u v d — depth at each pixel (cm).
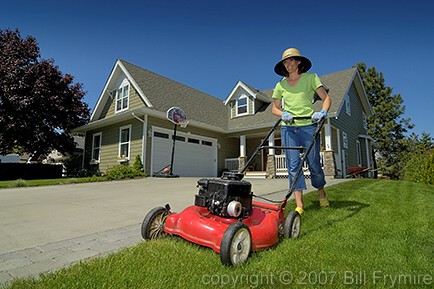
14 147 1535
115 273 195
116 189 748
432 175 977
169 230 270
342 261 218
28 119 1352
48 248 271
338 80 1534
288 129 380
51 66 1478
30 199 587
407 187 691
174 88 1579
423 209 407
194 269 203
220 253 209
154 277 189
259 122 1445
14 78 1320
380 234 285
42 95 1366
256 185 824
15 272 214
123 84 1440
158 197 593
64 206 499
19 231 335
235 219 246
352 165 1595
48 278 191
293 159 367
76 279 187
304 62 369
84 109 1599
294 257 229
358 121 1825
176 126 1267
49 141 1475
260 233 246
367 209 408
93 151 1570
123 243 284
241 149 1523
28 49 1465
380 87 3161
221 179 258
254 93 1549
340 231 300
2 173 1338
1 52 1404
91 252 259
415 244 253
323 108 360
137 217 409
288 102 386
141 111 1180
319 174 399
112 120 1345
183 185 836
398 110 3033
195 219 252
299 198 360
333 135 1382
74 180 953
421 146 2422
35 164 1445
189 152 1402
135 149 1262
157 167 1244
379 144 2950
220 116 1669
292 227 280
